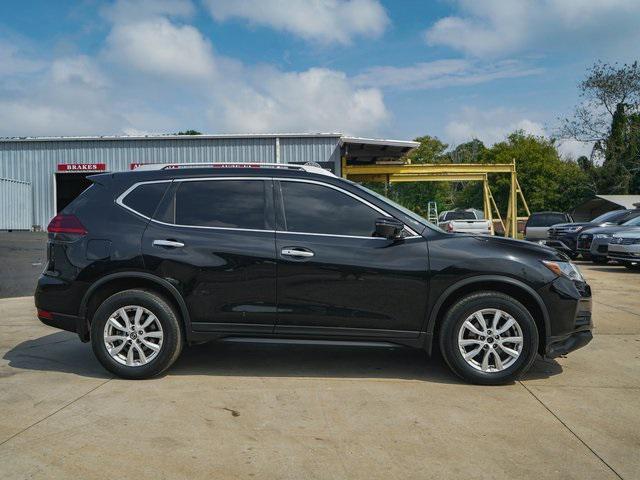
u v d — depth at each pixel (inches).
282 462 124.2
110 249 187.9
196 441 134.8
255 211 191.5
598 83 1656.0
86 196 197.8
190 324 186.9
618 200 1289.4
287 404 162.4
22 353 223.6
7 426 143.1
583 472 120.9
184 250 186.2
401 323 185.0
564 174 1918.1
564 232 757.3
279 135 852.6
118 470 119.1
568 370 202.4
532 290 181.5
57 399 164.9
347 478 117.2
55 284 190.9
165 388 176.9
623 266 639.8
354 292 184.2
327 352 227.9
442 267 183.0
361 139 828.6
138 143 852.6
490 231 770.2
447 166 1020.5
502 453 130.0
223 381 185.6
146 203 194.1
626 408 161.2
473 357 183.9
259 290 185.5
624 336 260.1
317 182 193.6
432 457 127.5
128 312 187.6
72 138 852.6
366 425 146.4
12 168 858.1
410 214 193.6
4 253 406.3
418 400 167.0
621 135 1676.9
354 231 188.7
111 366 185.3
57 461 123.0
